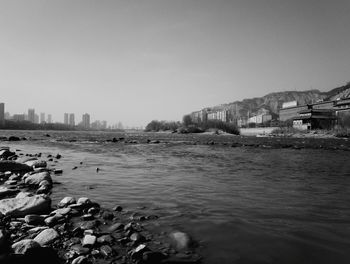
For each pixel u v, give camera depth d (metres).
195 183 10.83
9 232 4.86
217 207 7.26
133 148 35.03
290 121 165.88
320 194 8.95
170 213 6.66
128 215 6.43
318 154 28.47
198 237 5.13
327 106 154.62
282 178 12.34
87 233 5.02
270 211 6.92
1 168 11.80
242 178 12.22
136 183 10.66
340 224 5.96
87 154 24.67
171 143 51.09
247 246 4.73
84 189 9.31
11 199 6.57
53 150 28.80
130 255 4.23
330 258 4.29
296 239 5.08
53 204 7.21
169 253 4.39
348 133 111.56
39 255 3.92
